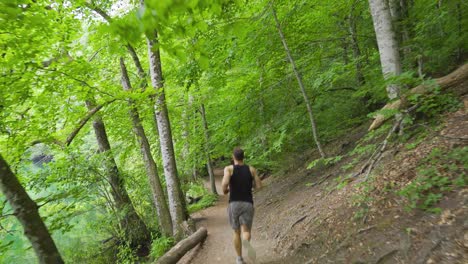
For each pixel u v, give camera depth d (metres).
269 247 5.86
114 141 13.48
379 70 8.17
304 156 11.38
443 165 3.90
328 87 9.30
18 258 12.18
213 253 6.88
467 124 4.42
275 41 8.59
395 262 3.16
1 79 6.75
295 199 7.54
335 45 10.27
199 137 14.03
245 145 9.60
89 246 12.35
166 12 2.02
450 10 7.12
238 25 2.79
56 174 9.62
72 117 10.20
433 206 3.45
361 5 9.28
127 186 12.52
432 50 6.98
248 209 4.99
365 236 3.80
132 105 9.63
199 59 2.80
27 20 4.27
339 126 10.59
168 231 9.98
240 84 10.31
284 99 9.20
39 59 7.64
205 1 2.18
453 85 5.41
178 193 9.38
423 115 5.26
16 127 8.33
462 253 2.73
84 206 11.95
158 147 14.68
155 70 9.28
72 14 8.74
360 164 6.38
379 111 4.71
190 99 14.22
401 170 4.45
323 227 4.77
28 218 3.21
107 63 11.93
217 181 21.30
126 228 11.48
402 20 7.30
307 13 8.91
